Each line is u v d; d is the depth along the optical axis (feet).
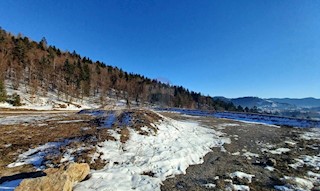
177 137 60.29
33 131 55.62
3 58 218.79
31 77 236.22
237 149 55.57
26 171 31.65
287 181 34.12
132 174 33.88
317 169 40.47
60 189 23.86
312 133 85.87
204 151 51.67
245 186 32.12
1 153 38.37
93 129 57.21
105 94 289.94
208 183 32.96
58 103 187.32
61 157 36.32
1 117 90.22
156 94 377.30
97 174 31.58
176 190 30.14
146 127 60.03
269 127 101.71
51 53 328.49
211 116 152.97
